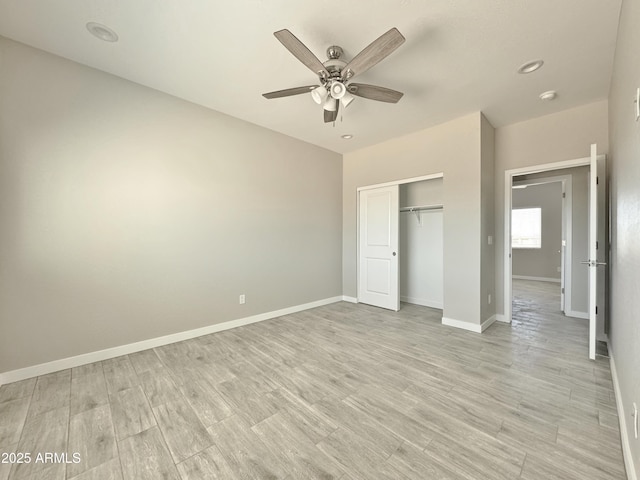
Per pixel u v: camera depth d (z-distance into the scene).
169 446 1.52
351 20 1.89
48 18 1.89
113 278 2.59
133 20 1.90
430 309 4.31
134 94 2.68
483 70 2.43
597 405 1.85
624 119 1.70
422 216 4.53
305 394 2.01
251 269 3.63
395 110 3.19
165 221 2.89
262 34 2.03
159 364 2.46
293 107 3.17
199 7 1.79
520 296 5.22
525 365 2.43
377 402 1.91
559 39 2.05
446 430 1.63
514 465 1.38
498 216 3.70
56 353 2.32
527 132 3.45
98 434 1.61
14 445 1.52
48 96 2.26
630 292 1.45
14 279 2.15
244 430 1.64
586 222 3.79
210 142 3.21
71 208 2.37
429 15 1.84
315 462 1.41
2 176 2.10
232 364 2.47
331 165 4.74
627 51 1.55
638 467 1.15
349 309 4.32
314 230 4.45
